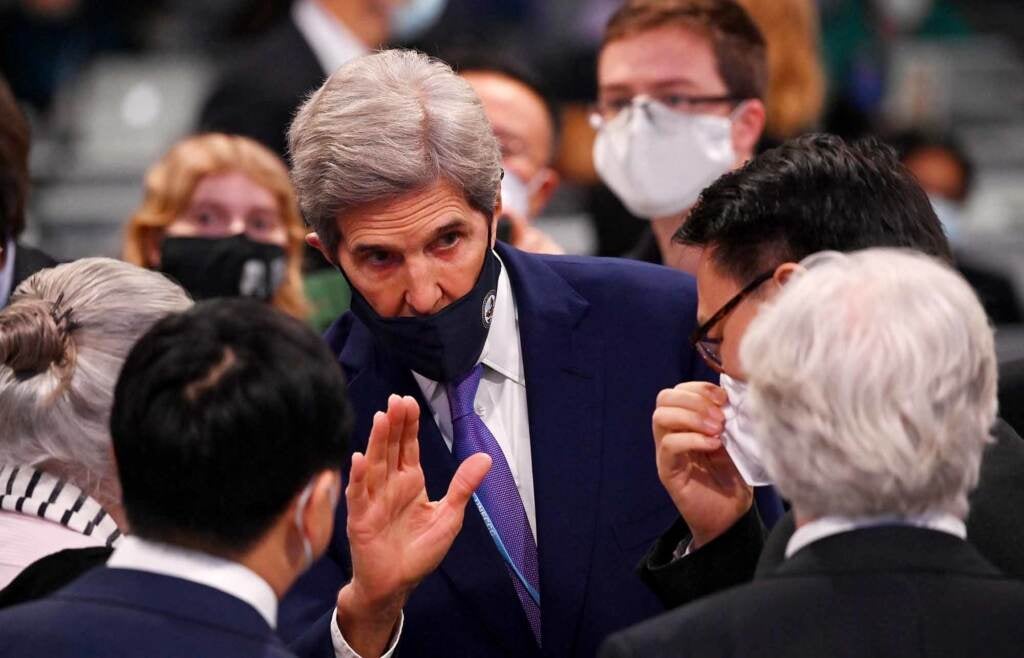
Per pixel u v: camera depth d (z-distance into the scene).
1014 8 27.52
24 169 8.77
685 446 6.36
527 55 21.09
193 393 5.01
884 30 23.06
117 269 6.65
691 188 9.77
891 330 5.03
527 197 10.95
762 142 12.52
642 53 9.73
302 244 11.19
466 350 6.68
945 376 5.00
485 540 6.90
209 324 5.17
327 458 5.19
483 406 7.04
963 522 6.07
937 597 4.94
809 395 5.04
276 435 5.03
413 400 6.31
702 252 6.41
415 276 6.42
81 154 22.02
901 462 4.96
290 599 6.96
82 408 6.20
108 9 24.94
